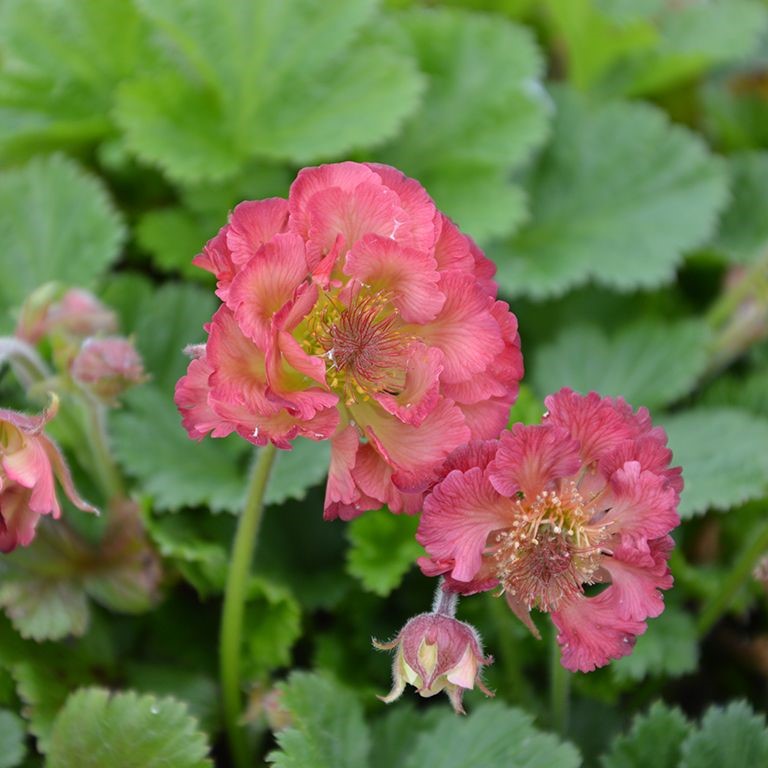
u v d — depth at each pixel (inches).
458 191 18.8
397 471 14.6
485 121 19.1
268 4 18.5
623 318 19.2
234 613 16.0
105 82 19.1
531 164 19.5
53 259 18.2
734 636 17.7
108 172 19.2
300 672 16.0
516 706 16.4
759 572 16.4
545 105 19.1
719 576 17.4
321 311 14.8
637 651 16.5
